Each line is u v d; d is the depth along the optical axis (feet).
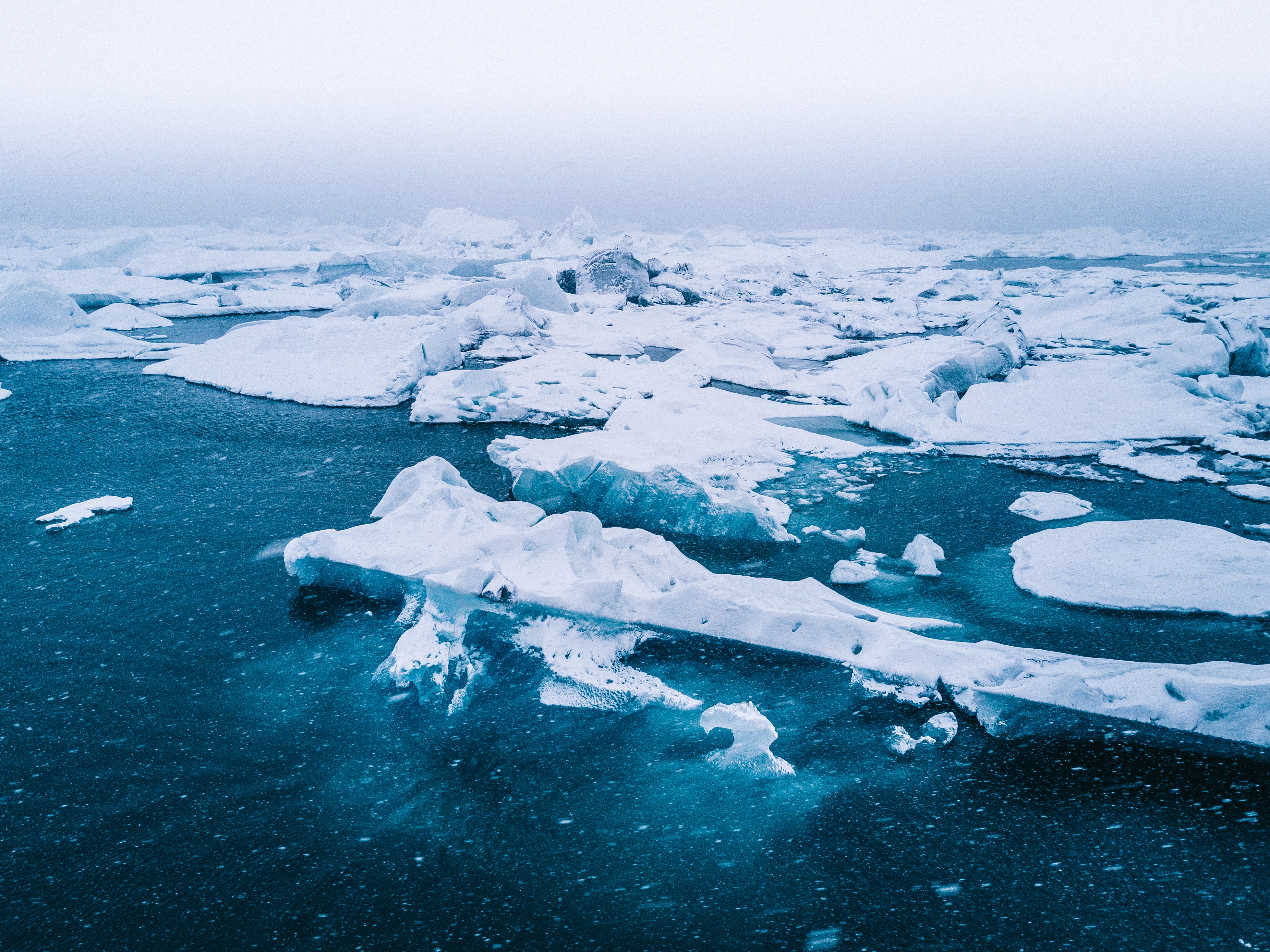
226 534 30.91
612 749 18.44
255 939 13.32
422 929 13.51
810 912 13.71
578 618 22.17
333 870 14.83
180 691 20.57
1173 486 36.99
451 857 15.14
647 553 25.35
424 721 19.45
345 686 20.85
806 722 19.33
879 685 20.58
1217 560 27.17
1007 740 18.44
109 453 42.70
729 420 47.98
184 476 38.50
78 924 13.56
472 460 41.42
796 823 15.96
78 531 31.40
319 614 24.58
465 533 25.99
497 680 21.12
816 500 35.27
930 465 40.55
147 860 15.02
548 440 43.16
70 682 20.95
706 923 13.53
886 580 26.94
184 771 17.57
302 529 31.40
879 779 17.26
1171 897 13.88
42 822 16.01
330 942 13.23
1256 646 22.25
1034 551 28.66
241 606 25.08
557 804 16.60
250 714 19.65
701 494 31.22
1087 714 18.74
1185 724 18.20
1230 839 15.23
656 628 22.52
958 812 16.16
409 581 24.49
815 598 24.43
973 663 20.38
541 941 13.24
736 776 17.39
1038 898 13.92
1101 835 15.44
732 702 20.13
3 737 18.67
